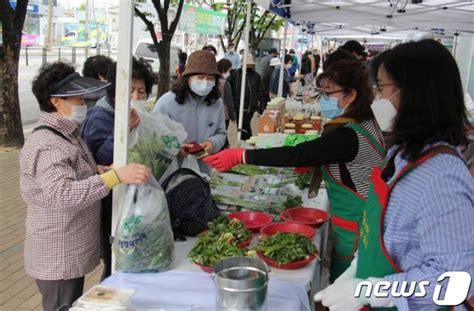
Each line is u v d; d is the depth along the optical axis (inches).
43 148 75.5
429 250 50.4
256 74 298.5
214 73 122.1
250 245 85.9
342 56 125.1
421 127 51.9
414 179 52.6
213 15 652.1
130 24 74.8
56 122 78.0
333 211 90.7
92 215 83.7
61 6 1561.3
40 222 79.3
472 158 146.1
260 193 111.9
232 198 107.1
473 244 48.9
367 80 83.3
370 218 58.9
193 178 93.5
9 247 162.6
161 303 67.1
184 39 904.9
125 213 74.9
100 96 99.3
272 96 452.8
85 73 128.2
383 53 58.0
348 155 81.5
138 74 97.4
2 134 291.0
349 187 84.8
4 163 263.4
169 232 78.3
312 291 80.8
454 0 228.4
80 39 1355.8
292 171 125.6
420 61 51.7
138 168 74.3
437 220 49.7
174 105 123.8
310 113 231.3
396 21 257.1
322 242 100.4
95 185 73.5
